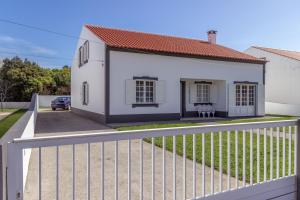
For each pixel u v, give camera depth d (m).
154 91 15.76
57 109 28.36
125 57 14.86
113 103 14.55
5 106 33.44
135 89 15.21
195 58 17.05
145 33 19.80
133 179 4.98
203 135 3.48
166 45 17.59
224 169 5.55
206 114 18.77
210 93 19.08
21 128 4.46
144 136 3.04
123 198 4.12
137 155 6.76
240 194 3.79
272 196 4.15
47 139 2.51
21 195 2.39
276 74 24.58
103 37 15.85
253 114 19.52
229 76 18.38
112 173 5.30
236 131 3.77
